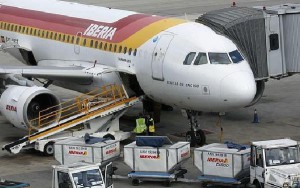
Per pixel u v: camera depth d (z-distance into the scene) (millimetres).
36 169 36250
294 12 45031
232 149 32938
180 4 103125
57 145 34625
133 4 104062
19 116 39531
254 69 43656
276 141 32125
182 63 38062
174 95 39000
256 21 43656
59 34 47594
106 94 42312
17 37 52156
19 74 42219
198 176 33531
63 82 45500
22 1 54281
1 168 36500
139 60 40625
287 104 50031
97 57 43969
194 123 39688
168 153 33094
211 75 37000
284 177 29953
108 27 44000
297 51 45469
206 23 43906
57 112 40094
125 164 35312
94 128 40594
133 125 44750
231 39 42906
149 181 33938
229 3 101438
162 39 39781
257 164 31359
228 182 32188
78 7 48781
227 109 37594
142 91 42062
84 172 30000
